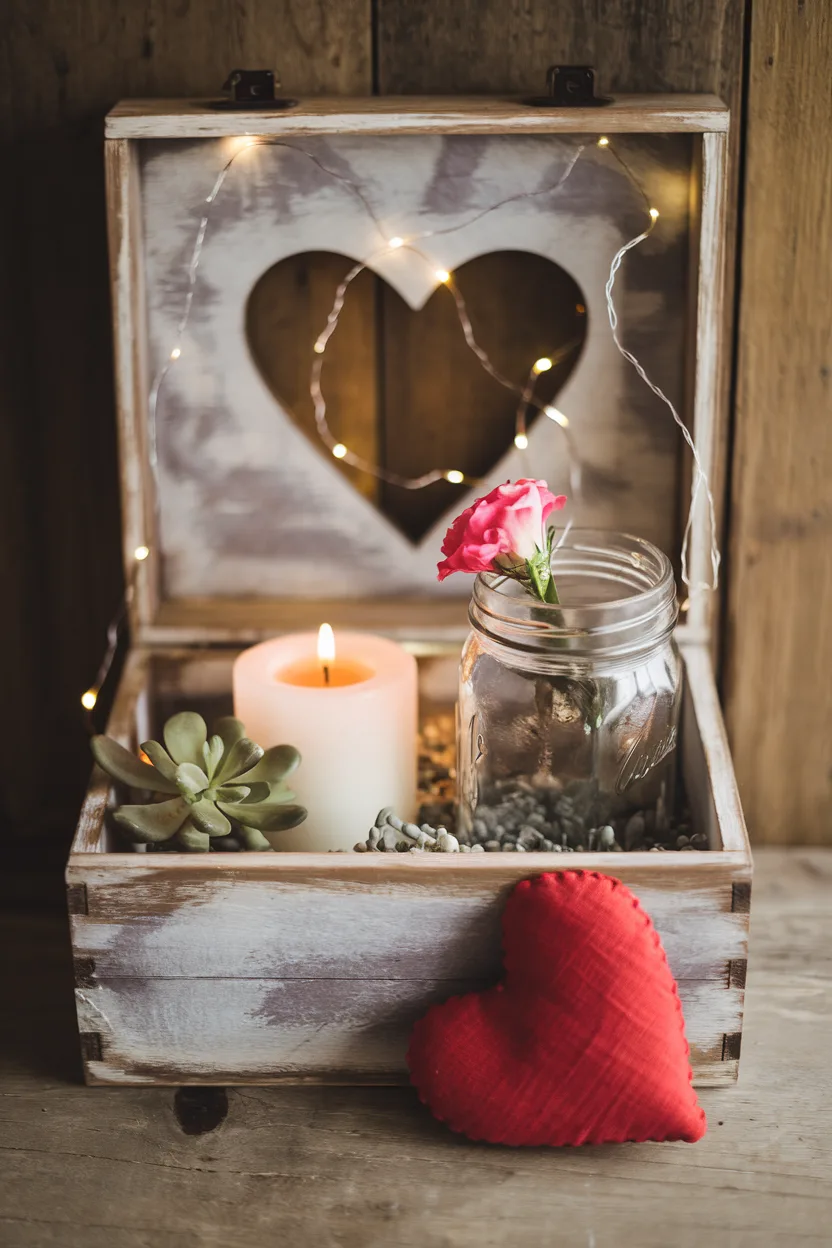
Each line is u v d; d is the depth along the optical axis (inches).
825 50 29.2
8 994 29.6
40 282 31.2
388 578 32.1
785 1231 25.3
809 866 33.0
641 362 30.1
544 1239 25.2
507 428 32.4
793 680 32.9
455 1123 26.2
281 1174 26.1
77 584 33.1
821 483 31.5
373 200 29.3
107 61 29.9
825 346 30.7
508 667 27.8
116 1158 26.4
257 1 29.6
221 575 32.0
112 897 26.2
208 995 26.8
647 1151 26.5
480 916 26.3
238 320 30.2
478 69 29.9
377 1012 26.9
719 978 26.6
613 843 28.4
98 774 28.6
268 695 29.2
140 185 29.3
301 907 26.2
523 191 29.2
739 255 30.4
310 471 31.4
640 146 28.8
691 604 30.4
